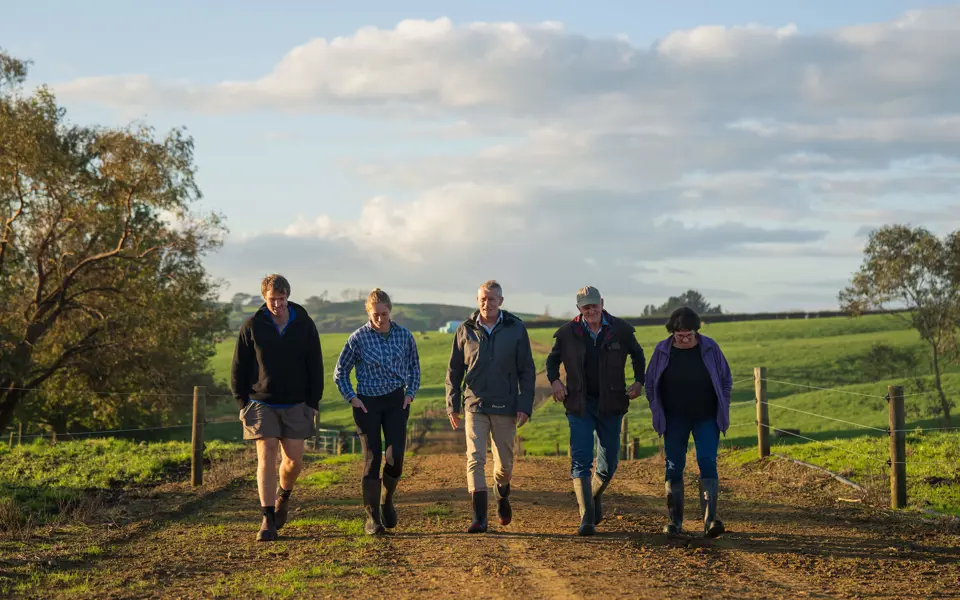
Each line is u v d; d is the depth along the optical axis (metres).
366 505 7.25
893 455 8.69
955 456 11.05
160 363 32.69
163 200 30.06
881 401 47.88
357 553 6.44
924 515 8.13
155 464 12.37
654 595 5.07
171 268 31.61
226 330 40.22
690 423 7.09
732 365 64.88
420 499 9.66
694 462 13.93
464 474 12.29
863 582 5.45
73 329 31.25
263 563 6.22
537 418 49.59
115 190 29.70
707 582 5.42
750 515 8.28
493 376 7.29
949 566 5.94
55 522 7.95
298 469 7.39
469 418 7.41
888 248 43.44
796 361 64.19
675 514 6.98
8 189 29.02
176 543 7.08
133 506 9.06
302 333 7.19
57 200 29.81
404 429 7.34
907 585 5.36
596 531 7.32
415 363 7.45
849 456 11.72
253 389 7.20
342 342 95.12
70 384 31.77
